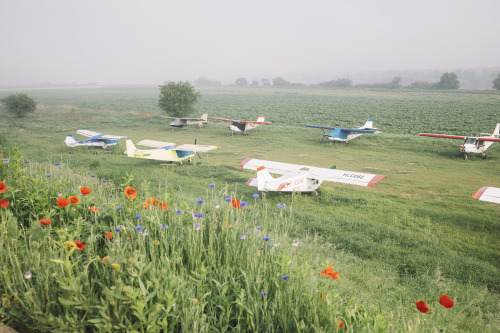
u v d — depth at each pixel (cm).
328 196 1447
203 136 3456
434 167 2033
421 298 586
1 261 258
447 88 18125
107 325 203
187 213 403
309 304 250
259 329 248
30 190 452
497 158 2258
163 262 269
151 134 3612
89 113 5781
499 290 703
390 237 993
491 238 1016
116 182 1223
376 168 2009
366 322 239
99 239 361
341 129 2881
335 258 779
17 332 220
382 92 15725
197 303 237
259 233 378
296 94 14762
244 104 8831
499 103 8431
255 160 1742
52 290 244
